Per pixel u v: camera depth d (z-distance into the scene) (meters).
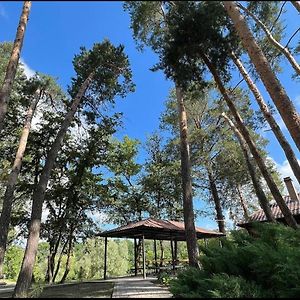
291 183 18.31
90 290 9.19
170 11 8.57
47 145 19.11
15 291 7.66
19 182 18.27
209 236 19.66
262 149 19.91
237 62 10.23
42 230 18.91
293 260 4.40
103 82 13.75
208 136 20.64
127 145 25.08
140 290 8.73
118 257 31.72
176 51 9.14
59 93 15.59
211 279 4.75
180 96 12.15
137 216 25.33
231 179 22.42
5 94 9.14
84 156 19.72
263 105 10.12
